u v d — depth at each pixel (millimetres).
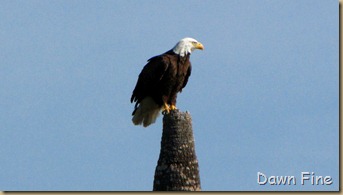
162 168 20875
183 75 26438
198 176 21047
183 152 20891
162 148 21062
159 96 26344
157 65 26031
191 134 21109
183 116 21031
